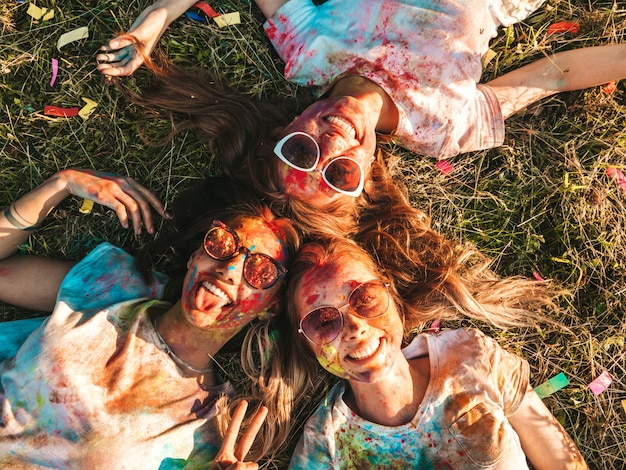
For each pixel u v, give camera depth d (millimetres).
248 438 752
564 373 1001
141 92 966
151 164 993
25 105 964
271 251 832
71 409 804
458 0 907
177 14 940
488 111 957
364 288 822
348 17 913
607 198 1010
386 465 876
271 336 926
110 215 988
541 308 1005
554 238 1014
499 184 1020
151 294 914
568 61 962
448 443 860
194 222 884
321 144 826
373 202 980
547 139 1015
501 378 896
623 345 997
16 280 898
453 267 959
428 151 969
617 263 992
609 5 1015
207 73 981
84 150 977
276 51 986
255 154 894
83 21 972
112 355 839
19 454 802
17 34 959
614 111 1005
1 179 968
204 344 866
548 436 900
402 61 898
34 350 822
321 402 930
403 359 874
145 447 820
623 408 987
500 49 1011
